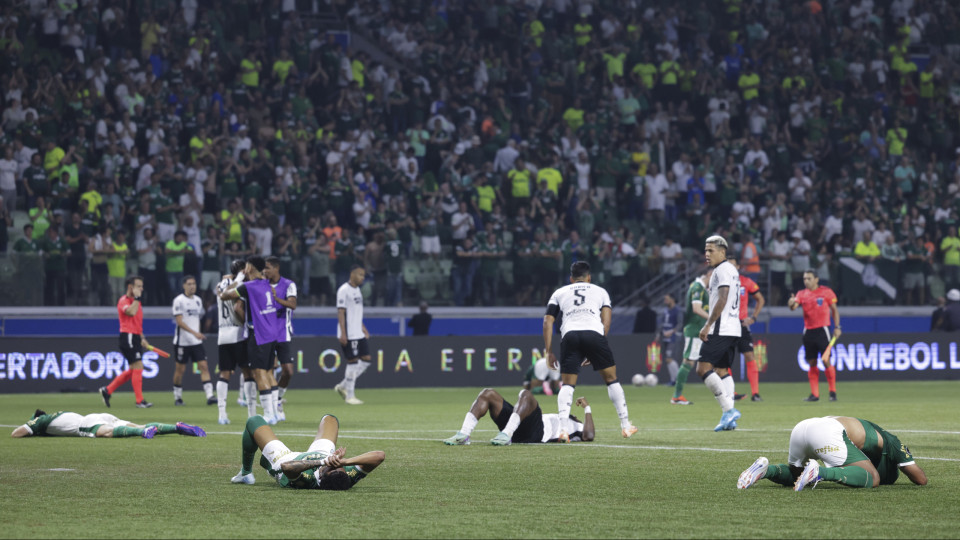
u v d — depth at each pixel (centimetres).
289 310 4359
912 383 7619
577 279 3403
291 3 9469
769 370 7694
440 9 10119
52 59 8388
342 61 9088
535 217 8544
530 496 2134
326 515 1900
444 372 7188
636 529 1755
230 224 7700
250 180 8162
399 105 9175
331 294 7650
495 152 8988
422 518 1867
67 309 7056
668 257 8181
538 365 6247
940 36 11512
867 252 8794
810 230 9181
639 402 5547
